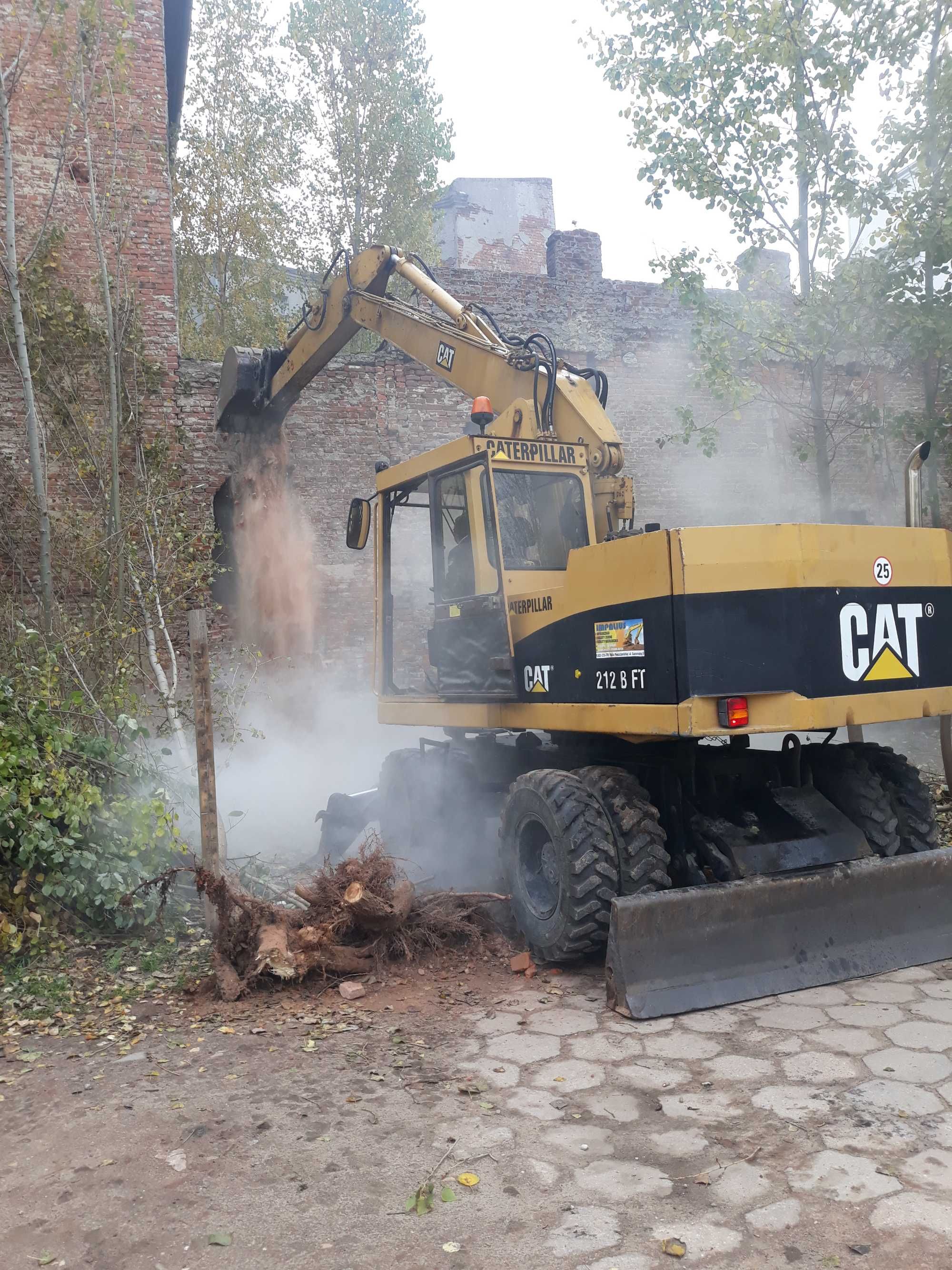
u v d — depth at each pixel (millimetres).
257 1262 2594
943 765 9078
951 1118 3180
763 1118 3252
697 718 4191
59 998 4648
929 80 7926
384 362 13086
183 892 6172
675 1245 2580
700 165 8453
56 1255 2662
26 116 10938
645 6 8328
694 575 4230
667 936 4273
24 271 9203
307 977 4793
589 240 16734
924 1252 2512
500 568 5324
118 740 6586
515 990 4641
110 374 9070
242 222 19594
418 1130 3275
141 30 11461
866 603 4582
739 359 9250
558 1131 3227
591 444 5867
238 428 11227
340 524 12742
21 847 5098
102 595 8664
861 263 8094
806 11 8055
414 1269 2545
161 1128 3334
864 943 4633
